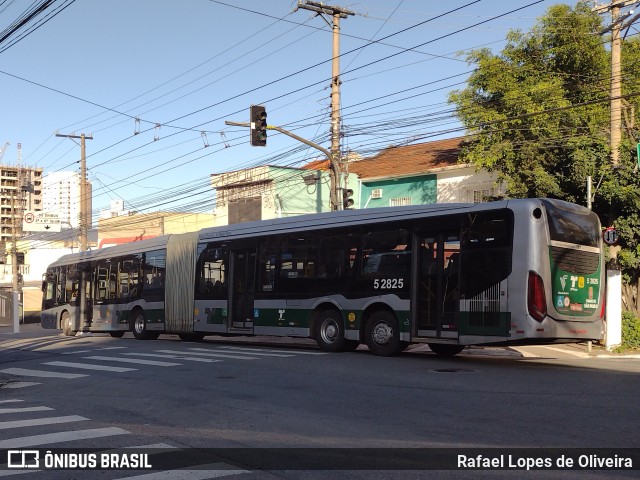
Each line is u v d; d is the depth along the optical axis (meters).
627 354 17.22
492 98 23.78
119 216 46.66
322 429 7.70
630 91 21.78
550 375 11.70
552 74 22.53
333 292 16.14
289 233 17.55
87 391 11.38
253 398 9.93
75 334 27.52
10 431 7.98
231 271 19.19
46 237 65.94
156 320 22.19
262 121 20.20
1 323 53.12
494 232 13.15
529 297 12.45
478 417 8.09
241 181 34.72
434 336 13.96
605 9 18.81
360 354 15.56
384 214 15.32
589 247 13.66
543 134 21.75
